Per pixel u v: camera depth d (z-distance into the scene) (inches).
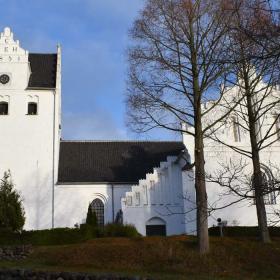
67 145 2121.1
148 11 1003.3
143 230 1706.4
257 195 484.4
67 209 1863.9
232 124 1558.8
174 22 996.6
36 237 1323.8
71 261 1027.9
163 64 997.8
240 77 1035.9
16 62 1990.7
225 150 1595.7
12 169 1875.0
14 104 1946.4
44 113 1951.3
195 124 994.7
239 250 994.1
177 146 2165.4
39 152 1904.5
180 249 1021.2
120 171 1994.3
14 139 1908.2
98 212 1889.8
